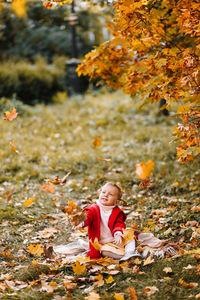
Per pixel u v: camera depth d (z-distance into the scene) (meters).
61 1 3.79
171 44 3.97
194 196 5.14
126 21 3.60
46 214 4.85
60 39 18.41
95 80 14.24
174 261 3.27
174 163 6.72
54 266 3.37
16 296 2.82
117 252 3.36
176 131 3.32
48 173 6.53
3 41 17.31
